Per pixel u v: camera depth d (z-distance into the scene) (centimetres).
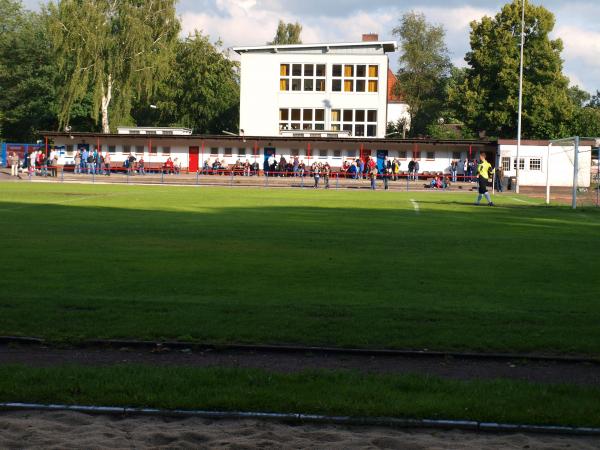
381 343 882
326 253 1728
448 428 622
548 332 941
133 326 948
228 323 970
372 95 7831
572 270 1495
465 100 7744
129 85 7331
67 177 6256
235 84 9925
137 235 2062
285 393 682
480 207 3588
